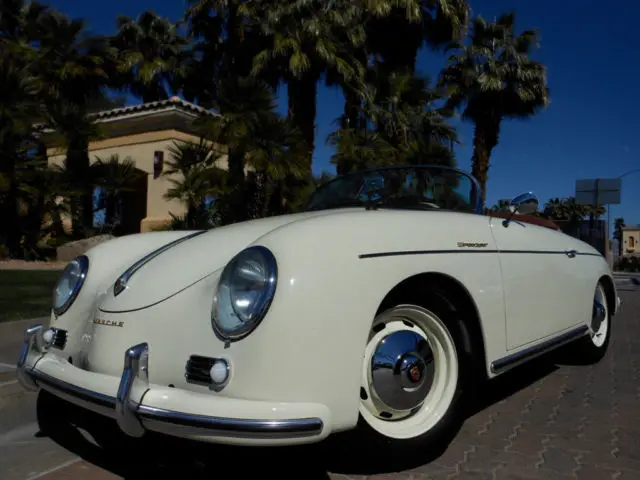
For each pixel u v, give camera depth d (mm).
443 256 2531
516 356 2934
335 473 2447
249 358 1954
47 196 15547
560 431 3008
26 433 2975
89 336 2467
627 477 2436
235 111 12234
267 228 2596
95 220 18469
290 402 1947
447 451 2709
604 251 15578
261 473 2447
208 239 2650
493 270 2818
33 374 2447
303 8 14242
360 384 2115
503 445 2799
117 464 2590
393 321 2441
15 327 5340
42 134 17656
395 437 2361
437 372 2576
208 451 2625
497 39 21562
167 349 2166
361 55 16969
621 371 4324
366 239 2268
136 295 2404
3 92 14727
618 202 15141
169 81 25734
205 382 2023
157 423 1905
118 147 18453
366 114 15984
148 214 17625
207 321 2117
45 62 17500
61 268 13117
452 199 3361
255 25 15492
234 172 13094
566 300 3592
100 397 2076
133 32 24250
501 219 3129
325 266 2088
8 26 20594
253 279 2043
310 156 13969
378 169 3732
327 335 2031
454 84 21828
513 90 21391
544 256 3357
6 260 14844
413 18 16812
